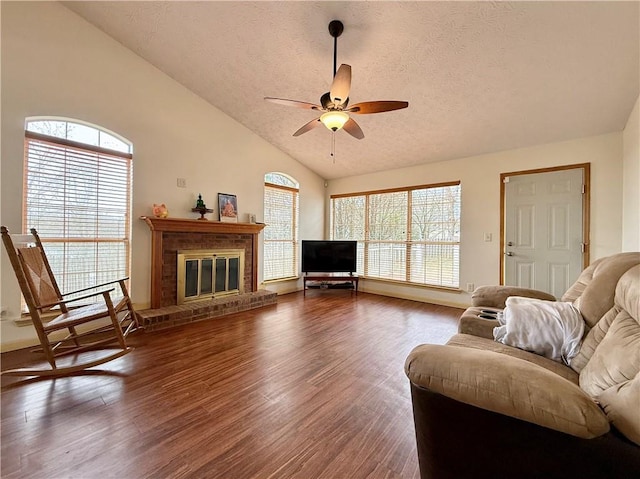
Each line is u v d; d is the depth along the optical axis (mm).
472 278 4281
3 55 2596
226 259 4289
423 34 2518
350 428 1654
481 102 3199
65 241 2996
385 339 3041
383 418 1745
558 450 858
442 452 1063
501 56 2592
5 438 1542
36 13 2766
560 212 3617
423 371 1061
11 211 2639
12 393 1978
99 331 2762
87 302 3133
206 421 1700
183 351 2688
